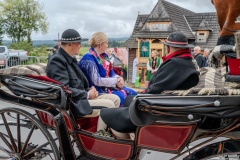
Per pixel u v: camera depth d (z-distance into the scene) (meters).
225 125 2.49
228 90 2.25
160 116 2.47
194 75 2.57
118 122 2.84
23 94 3.14
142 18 19.50
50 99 2.98
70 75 3.39
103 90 3.96
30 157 3.36
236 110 2.24
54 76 3.27
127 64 18.09
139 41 15.34
